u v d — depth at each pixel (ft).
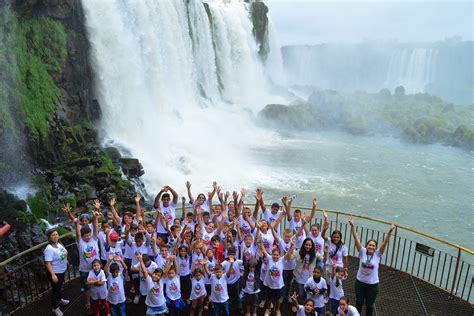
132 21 120.47
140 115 122.31
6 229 18.34
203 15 164.76
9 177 73.20
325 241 37.11
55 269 34.99
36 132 82.28
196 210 42.68
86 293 36.37
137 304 38.55
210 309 38.24
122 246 39.73
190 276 37.96
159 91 132.26
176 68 143.43
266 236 37.96
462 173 131.03
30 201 69.67
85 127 97.96
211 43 170.60
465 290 69.05
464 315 38.96
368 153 151.12
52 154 84.02
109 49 111.65
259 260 37.45
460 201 108.68
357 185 116.88
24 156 78.48
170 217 42.37
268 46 239.91
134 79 120.37
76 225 36.27
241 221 41.55
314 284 33.14
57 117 90.12
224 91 187.93
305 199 105.09
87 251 35.78
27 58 88.63
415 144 166.61
